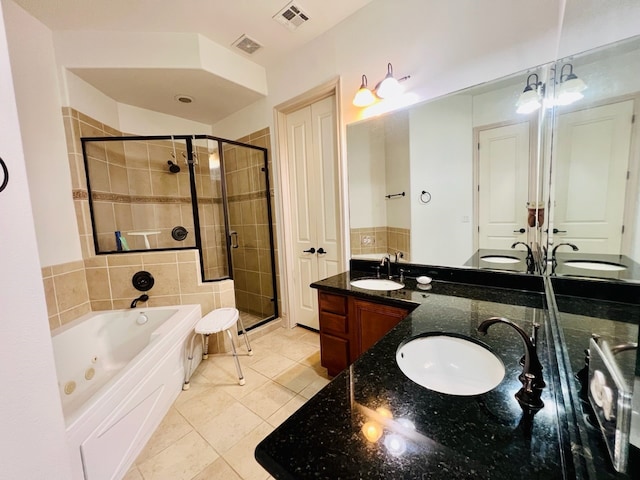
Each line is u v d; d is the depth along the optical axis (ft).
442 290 5.31
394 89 5.85
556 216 3.93
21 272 2.50
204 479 4.03
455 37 5.18
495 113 4.95
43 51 6.19
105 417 3.83
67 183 6.71
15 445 2.38
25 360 2.49
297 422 2.01
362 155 6.89
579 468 1.42
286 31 7.07
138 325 7.14
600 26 3.41
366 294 5.32
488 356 3.10
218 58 7.46
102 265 7.25
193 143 8.47
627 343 1.76
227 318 6.86
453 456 1.67
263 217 9.79
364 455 1.71
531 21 4.43
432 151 5.68
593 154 3.10
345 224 7.48
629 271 2.58
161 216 9.09
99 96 7.76
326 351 6.29
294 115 8.73
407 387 2.43
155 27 6.68
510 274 5.09
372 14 6.21
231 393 6.02
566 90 3.68
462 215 5.49
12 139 2.49
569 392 2.02
